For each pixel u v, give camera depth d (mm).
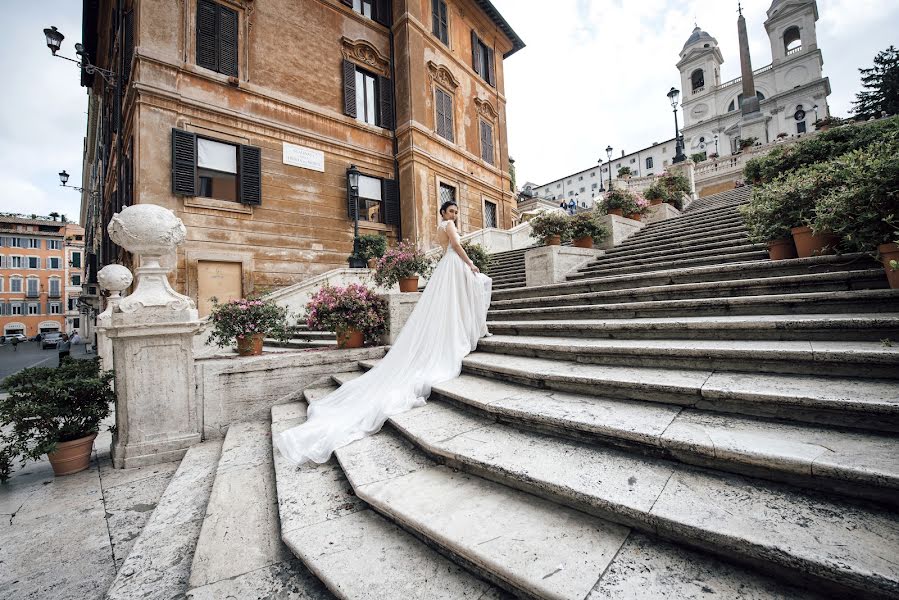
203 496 2861
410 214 12539
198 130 9125
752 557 1328
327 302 5195
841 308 3014
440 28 14367
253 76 10125
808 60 38500
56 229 53031
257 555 2043
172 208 8617
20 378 3430
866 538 1278
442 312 4023
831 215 3305
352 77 12188
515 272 9125
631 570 1406
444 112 14211
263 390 4480
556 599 1312
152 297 3824
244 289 9539
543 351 3623
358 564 1769
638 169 53281
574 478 1857
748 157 18031
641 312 4262
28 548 2359
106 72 11555
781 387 2117
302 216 10695
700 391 2246
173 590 1869
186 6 9133
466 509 1918
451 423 2838
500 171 16984
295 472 2830
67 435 3557
